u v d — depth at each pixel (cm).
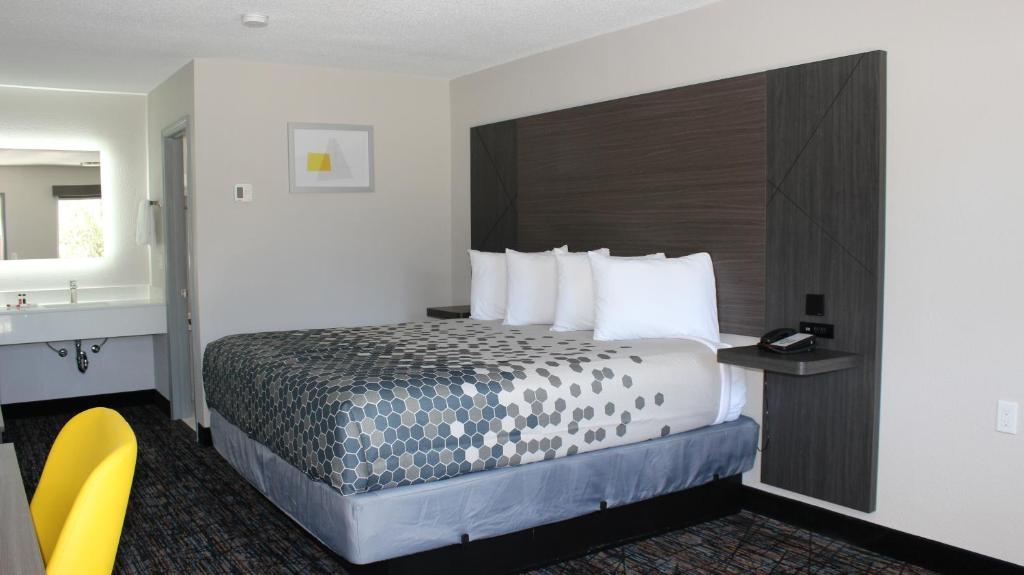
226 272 509
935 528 314
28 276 587
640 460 331
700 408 350
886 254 325
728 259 387
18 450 498
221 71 500
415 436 276
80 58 489
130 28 422
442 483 283
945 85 303
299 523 310
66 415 595
